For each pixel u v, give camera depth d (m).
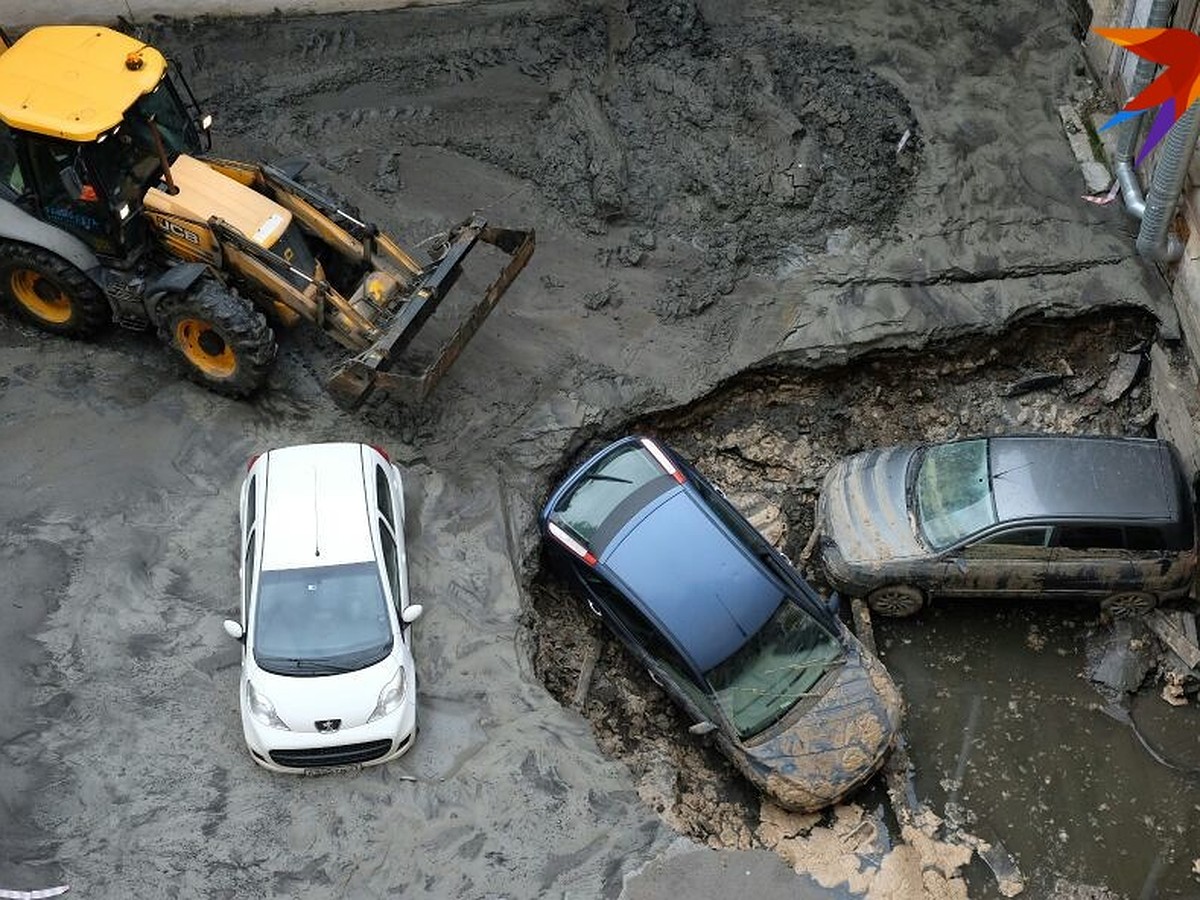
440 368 11.50
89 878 9.60
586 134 14.20
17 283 12.34
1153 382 13.03
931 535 11.52
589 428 12.45
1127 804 10.92
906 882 10.32
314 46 15.13
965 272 13.34
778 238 13.70
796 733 10.59
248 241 11.51
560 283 13.36
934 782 11.07
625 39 15.09
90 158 11.02
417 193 13.95
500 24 15.31
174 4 15.18
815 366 12.93
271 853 9.80
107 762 10.17
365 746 10.05
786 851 10.48
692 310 13.19
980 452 11.81
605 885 9.77
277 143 14.30
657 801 10.59
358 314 11.77
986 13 15.60
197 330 11.91
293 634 10.20
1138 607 11.72
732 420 13.09
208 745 10.32
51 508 11.55
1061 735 11.34
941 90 14.88
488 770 10.32
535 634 11.39
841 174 14.02
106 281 11.91
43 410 12.21
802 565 12.25
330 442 12.04
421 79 14.89
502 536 11.76
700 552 10.98
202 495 11.80
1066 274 13.30
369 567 10.51
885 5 15.68
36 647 10.70
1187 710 11.45
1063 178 14.09
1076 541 11.30
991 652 11.84
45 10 15.01
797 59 14.90
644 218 13.84
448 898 9.66
